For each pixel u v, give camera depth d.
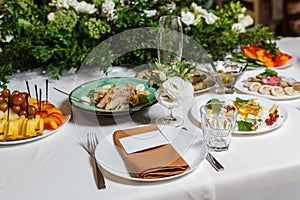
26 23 1.35
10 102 0.98
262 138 0.93
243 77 1.31
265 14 3.61
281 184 0.83
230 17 1.62
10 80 1.37
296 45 1.70
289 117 1.03
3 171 0.83
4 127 0.92
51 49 1.34
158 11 1.52
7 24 1.34
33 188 0.77
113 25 1.41
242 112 1.03
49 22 1.39
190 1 1.59
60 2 1.40
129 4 1.44
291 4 3.16
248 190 0.81
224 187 0.79
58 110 1.04
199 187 0.78
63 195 0.75
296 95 1.15
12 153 0.90
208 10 1.65
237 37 1.51
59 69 1.35
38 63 1.47
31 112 0.98
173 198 0.77
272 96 1.15
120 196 0.74
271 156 0.85
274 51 1.47
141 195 0.75
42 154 0.89
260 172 0.81
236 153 0.87
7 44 1.33
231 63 1.22
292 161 0.83
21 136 0.93
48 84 1.33
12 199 0.74
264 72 1.31
